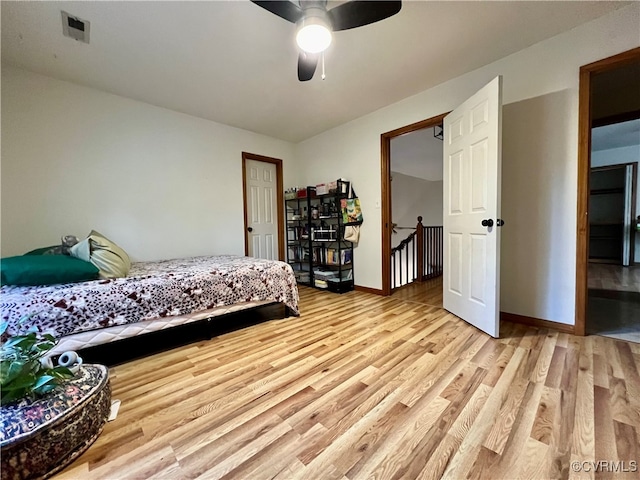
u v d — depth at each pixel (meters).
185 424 1.22
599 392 1.34
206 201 3.53
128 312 1.80
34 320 1.49
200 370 1.70
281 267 2.68
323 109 3.28
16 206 2.34
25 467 0.92
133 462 1.03
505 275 2.39
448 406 1.29
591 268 4.87
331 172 3.99
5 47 2.05
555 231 2.13
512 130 2.29
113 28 1.87
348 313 2.76
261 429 1.18
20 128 2.34
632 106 2.76
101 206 2.76
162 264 2.67
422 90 2.86
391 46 2.12
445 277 2.76
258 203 4.19
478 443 1.06
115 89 2.72
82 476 0.97
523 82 2.21
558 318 2.14
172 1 1.65
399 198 6.34
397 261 4.75
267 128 3.88
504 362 1.67
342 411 1.28
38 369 1.10
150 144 3.06
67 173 2.57
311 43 1.61
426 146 4.77
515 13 1.81
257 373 1.65
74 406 1.06
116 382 1.58
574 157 2.02
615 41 1.83
